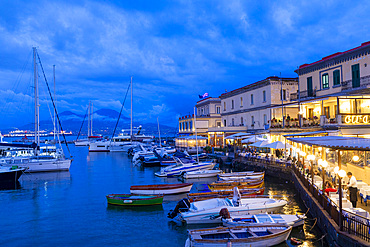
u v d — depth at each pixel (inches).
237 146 1969.7
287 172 1219.2
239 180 1141.1
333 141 625.6
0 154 1706.4
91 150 3408.0
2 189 1200.8
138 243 626.2
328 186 713.0
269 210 750.5
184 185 1064.8
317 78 1427.2
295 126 1413.6
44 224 750.5
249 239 533.3
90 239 650.2
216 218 711.7
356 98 1076.5
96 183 1326.3
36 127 1838.1
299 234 621.6
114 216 811.4
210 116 2768.2
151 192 1029.8
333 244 506.9
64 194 1095.0
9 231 701.3
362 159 797.2
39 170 1631.4
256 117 1932.8
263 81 1808.6
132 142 3425.2
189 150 2389.3
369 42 1128.2
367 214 506.0
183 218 713.6
